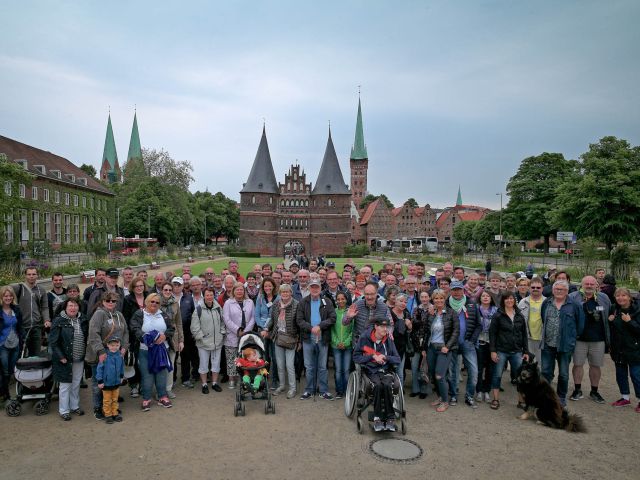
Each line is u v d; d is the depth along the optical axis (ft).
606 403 27.27
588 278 27.25
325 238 289.33
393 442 21.63
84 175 231.71
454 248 153.38
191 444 21.27
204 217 313.32
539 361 29.01
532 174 192.75
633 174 131.75
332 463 19.44
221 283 33.47
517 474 18.61
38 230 176.04
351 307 26.78
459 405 27.17
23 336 27.20
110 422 23.82
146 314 26.08
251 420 24.34
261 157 289.33
